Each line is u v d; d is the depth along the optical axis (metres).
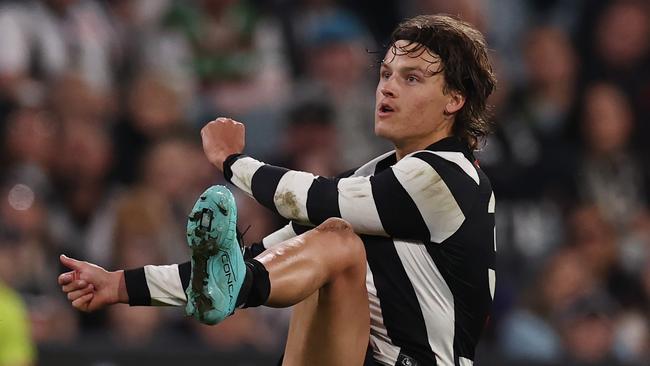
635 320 32.28
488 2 38.31
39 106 31.25
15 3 32.47
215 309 14.77
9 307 25.95
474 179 16.36
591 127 34.91
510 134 33.16
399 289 16.39
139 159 31.53
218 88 33.62
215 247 14.67
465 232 16.25
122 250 28.89
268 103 33.16
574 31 38.19
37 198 29.17
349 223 16.09
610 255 32.94
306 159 30.66
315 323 16.09
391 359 16.39
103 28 34.06
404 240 16.41
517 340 30.20
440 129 16.69
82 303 15.41
